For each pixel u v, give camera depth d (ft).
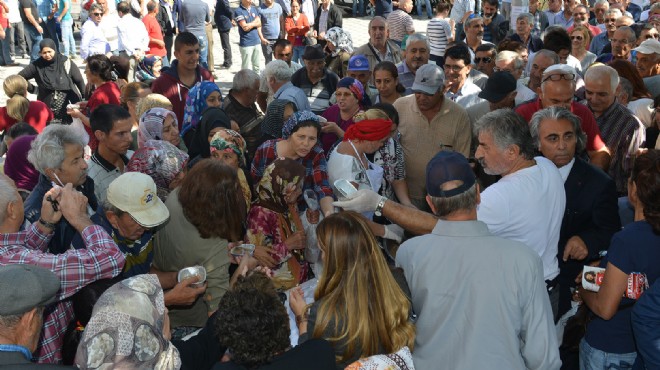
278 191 13.66
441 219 9.78
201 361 9.85
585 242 12.65
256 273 8.87
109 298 8.16
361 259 9.07
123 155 16.47
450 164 9.53
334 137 19.77
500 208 11.03
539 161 11.78
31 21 49.03
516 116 11.60
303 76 25.25
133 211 11.46
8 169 15.02
